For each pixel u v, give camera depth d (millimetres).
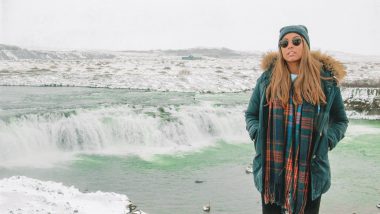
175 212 10047
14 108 19828
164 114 20672
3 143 15500
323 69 2969
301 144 2889
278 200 3039
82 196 8648
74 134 17594
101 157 16406
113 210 8055
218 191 11883
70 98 25562
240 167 15008
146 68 56406
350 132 22844
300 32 2916
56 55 111625
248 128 3178
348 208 10414
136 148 18078
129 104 22312
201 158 16594
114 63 70250
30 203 7227
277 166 2980
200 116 21109
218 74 48406
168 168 14844
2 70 46750
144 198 11219
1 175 13602
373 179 13242
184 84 37938
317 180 2924
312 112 2865
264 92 3031
